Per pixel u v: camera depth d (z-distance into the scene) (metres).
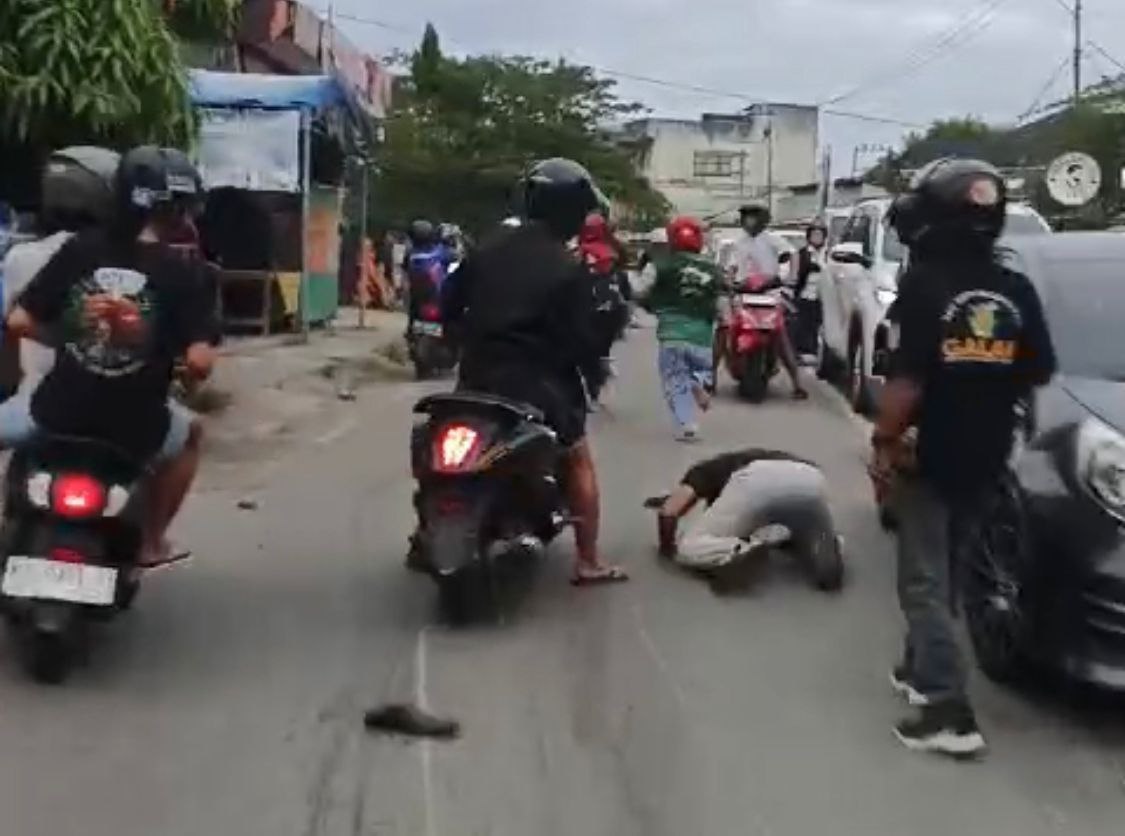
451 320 7.84
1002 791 5.53
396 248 31.72
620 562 8.72
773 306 16.39
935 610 5.91
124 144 13.19
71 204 7.41
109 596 6.27
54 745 5.80
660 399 16.45
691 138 84.88
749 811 5.32
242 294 21.94
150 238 6.45
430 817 5.22
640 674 6.79
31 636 6.28
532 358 7.59
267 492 10.67
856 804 5.39
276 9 24.38
